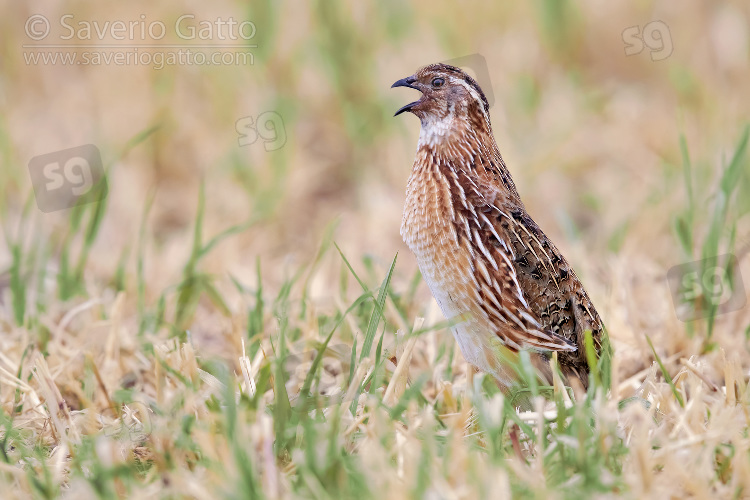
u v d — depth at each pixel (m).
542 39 22.44
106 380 11.92
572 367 11.82
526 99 20.73
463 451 9.02
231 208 18.45
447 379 11.97
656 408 10.49
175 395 10.30
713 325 13.30
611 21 22.58
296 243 18.27
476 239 11.34
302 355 12.23
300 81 21.16
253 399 9.98
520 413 10.45
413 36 22.03
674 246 16.91
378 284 14.25
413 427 9.85
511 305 11.33
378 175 19.52
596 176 19.48
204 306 15.66
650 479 8.95
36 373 11.03
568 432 9.70
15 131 20.05
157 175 19.73
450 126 11.92
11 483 9.51
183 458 9.64
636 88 21.98
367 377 11.62
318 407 10.16
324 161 20.27
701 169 18.31
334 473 8.95
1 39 22.30
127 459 9.85
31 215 18.19
